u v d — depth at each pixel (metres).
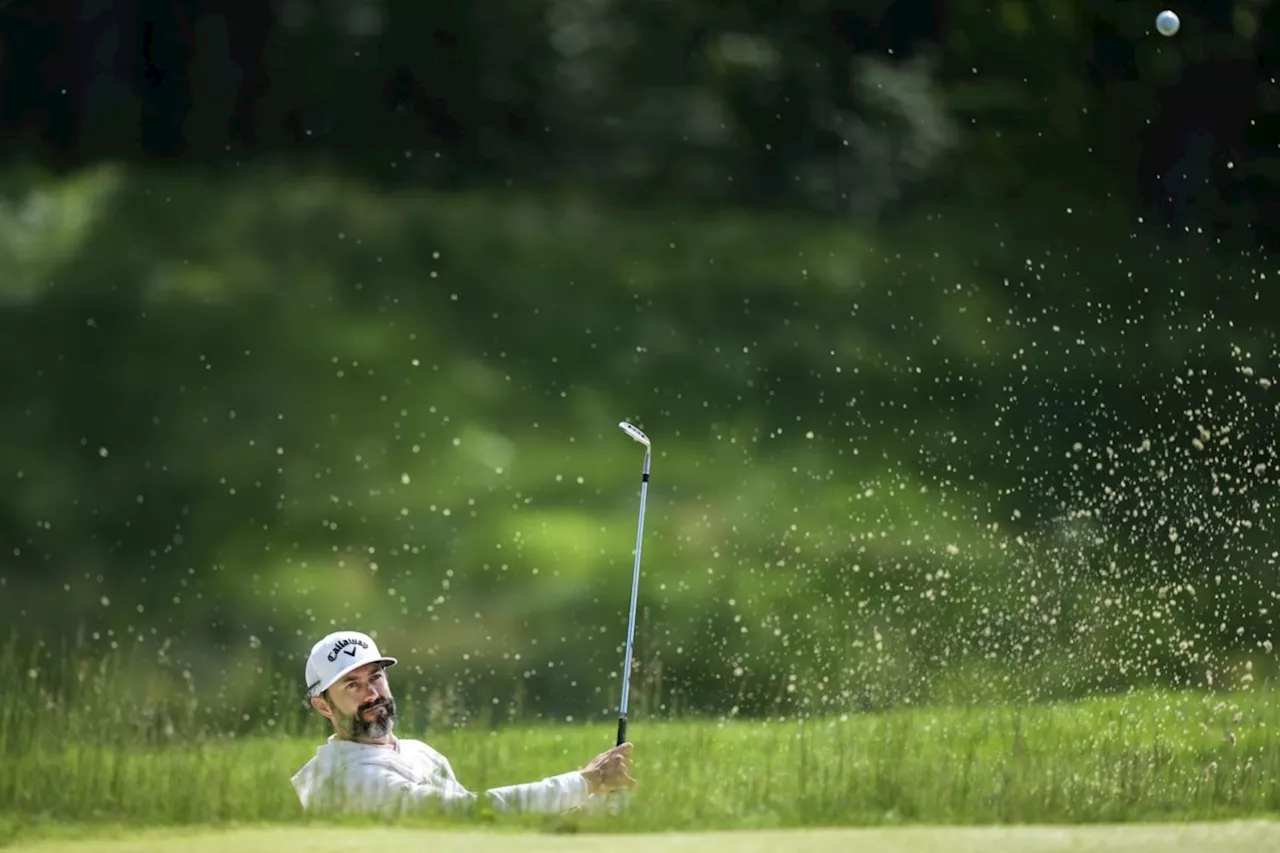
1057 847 25.42
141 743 36.16
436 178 120.50
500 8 122.31
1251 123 114.94
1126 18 116.62
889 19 124.19
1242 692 42.75
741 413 94.44
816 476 85.81
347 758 29.45
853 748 33.59
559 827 26.72
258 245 110.94
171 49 125.75
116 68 125.25
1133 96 117.38
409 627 71.19
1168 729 36.56
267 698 52.50
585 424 94.75
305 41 124.19
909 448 87.62
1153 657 49.25
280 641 70.06
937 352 97.56
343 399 97.00
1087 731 36.34
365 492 87.50
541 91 122.75
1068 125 118.38
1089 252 108.88
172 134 124.38
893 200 117.75
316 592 76.25
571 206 117.00
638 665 61.72
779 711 48.59
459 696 56.84
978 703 44.12
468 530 83.12
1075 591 54.88
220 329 102.88
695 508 84.06
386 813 27.72
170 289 106.31
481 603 74.19
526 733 42.50
